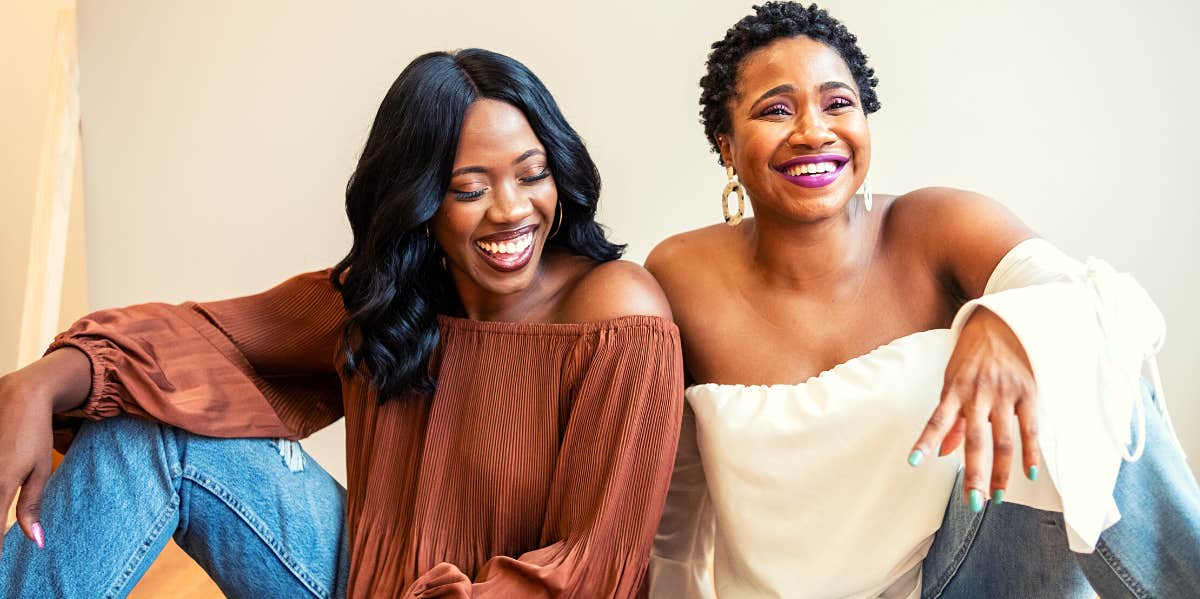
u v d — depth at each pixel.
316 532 1.63
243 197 3.22
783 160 1.54
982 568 1.54
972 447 1.27
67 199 3.22
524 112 1.54
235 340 1.72
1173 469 1.37
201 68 3.19
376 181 1.58
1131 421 1.35
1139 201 2.63
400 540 1.60
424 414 1.64
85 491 1.53
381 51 3.09
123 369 1.58
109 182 3.29
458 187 1.52
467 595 1.43
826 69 1.55
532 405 1.57
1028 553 1.47
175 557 2.77
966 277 1.57
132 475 1.54
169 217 3.27
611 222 2.95
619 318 1.55
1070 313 1.33
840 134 1.54
